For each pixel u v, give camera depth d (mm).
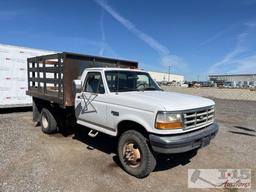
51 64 7277
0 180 3953
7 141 6070
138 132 4203
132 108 4242
